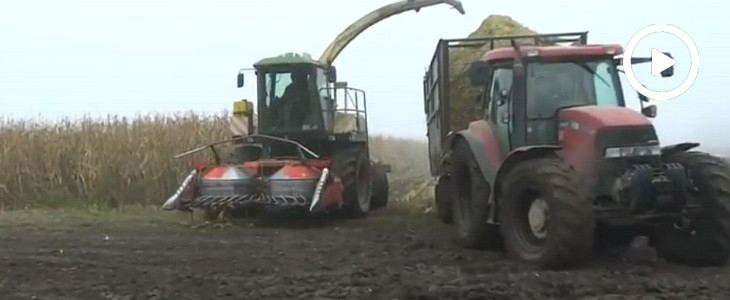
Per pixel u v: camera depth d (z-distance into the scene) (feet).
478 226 31.09
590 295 22.44
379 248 32.99
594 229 25.58
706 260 26.71
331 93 48.75
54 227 41.93
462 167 33.35
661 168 26.09
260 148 46.52
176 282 25.53
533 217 27.35
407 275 25.91
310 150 48.08
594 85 29.25
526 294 22.40
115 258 30.86
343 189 44.70
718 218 25.91
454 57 40.83
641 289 23.00
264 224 43.27
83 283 25.55
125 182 55.88
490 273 26.00
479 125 31.94
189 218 45.73
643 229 28.12
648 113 29.17
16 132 57.41
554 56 29.37
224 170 42.24
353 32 54.19
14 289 24.70
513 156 27.86
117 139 57.06
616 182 26.04
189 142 56.95
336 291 23.48
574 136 27.22
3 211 51.65
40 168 56.08
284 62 46.70
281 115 47.21
